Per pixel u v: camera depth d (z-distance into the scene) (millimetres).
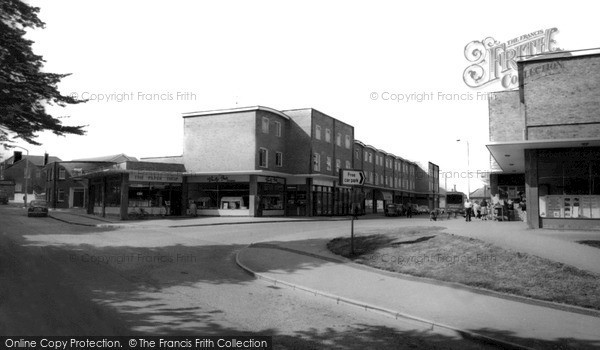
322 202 39594
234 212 33844
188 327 6160
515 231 15039
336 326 6543
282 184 37594
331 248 14492
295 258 12938
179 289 8734
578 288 8047
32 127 11531
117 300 7578
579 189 16406
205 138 35438
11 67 10539
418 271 10242
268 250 14617
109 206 32125
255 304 7746
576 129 16422
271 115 35812
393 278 9977
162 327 6102
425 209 65625
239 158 33875
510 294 8195
